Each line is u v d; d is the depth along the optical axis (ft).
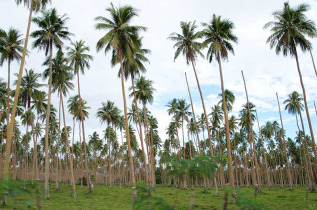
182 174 14.40
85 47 116.88
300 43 92.63
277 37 94.27
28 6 74.90
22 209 16.06
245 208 14.32
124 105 79.92
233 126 192.54
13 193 12.37
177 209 15.02
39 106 140.15
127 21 82.79
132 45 80.94
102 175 296.92
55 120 196.85
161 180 300.61
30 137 216.95
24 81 112.57
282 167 284.61
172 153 15.75
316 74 100.01
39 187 14.19
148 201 14.21
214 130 200.34
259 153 260.42
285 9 92.99
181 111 160.35
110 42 79.61
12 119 70.13
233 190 15.64
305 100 91.61
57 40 93.56
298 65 92.58
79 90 119.75
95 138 244.83
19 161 263.08
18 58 89.66
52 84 113.70
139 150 261.03
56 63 108.58
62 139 223.51
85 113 151.43
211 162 14.32
